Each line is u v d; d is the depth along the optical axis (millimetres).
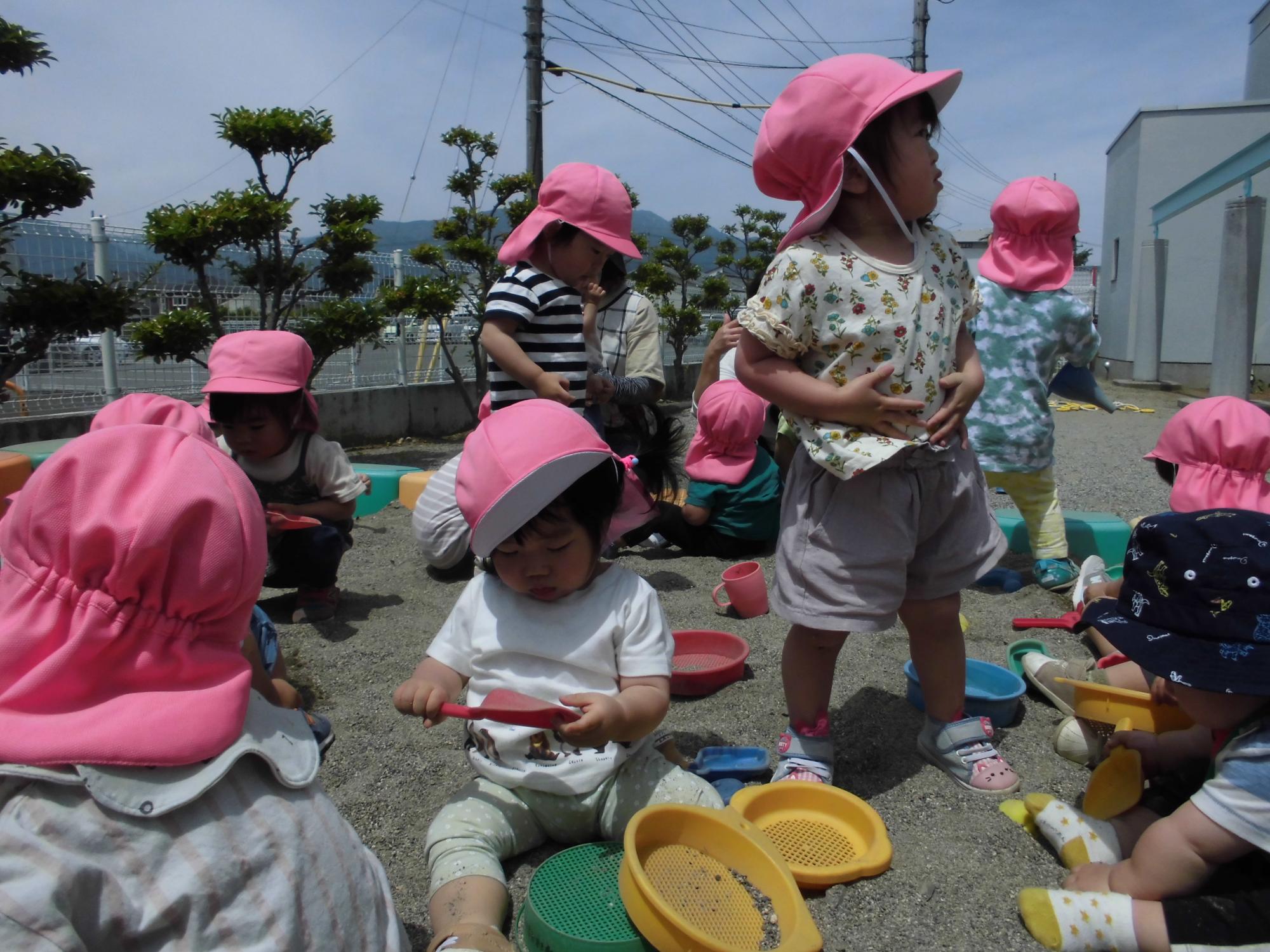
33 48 5125
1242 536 1570
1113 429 9242
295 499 3332
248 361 3152
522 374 3080
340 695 2645
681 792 1826
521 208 9555
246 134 6535
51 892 971
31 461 4766
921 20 16062
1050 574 3697
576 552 1760
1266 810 1474
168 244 6379
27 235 6219
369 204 7312
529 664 1809
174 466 1096
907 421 1952
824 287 1948
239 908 1074
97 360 6758
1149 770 1986
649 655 1806
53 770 1040
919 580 2109
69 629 1064
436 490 3498
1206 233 13922
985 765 2139
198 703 1119
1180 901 1555
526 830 1815
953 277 2092
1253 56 16281
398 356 9414
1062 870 1827
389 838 1922
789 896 1573
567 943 1498
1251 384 11844
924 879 1784
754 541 4352
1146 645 1592
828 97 1907
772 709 2578
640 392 3666
